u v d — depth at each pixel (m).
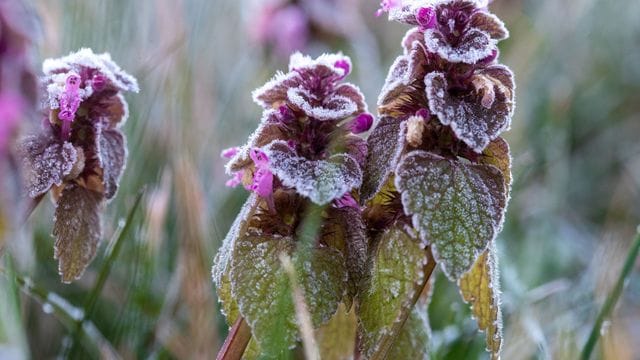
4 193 0.18
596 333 0.27
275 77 0.23
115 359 0.28
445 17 0.22
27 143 0.22
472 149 0.22
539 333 0.30
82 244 0.23
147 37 0.38
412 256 0.21
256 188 0.21
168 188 0.31
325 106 0.22
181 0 0.37
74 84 0.22
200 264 0.29
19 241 0.29
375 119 0.23
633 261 0.27
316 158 0.22
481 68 0.22
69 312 0.28
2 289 0.23
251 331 0.22
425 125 0.22
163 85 0.35
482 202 0.21
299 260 0.21
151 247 0.31
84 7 0.35
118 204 0.33
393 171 0.21
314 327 0.21
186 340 0.30
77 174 0.23
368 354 0.22
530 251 0.37
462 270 0.21
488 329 0.22
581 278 0.37
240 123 0.44
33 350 0.31
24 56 0.18
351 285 0.22
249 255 0.21
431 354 0.25
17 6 0.17
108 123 0.24
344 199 0.22
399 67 0.22
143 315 0.30
